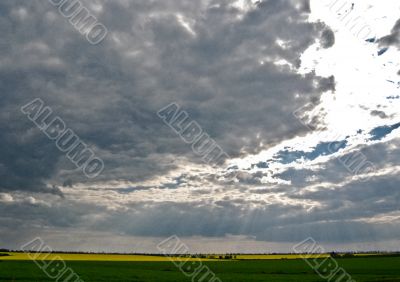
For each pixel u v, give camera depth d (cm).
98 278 4788
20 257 8869
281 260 10162
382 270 6512
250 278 5181
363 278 5134
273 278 5203
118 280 4622
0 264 6475
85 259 9388
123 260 9281
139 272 5756
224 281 4781
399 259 9319
